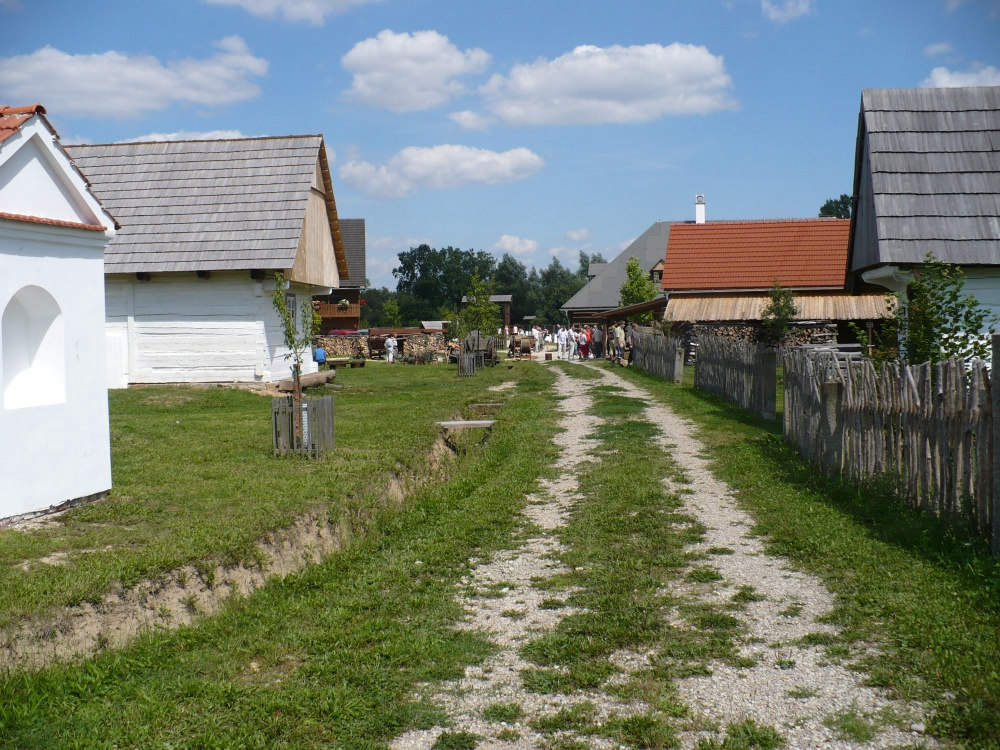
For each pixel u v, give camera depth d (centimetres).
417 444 1373
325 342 5450
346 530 940
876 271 1523
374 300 13300
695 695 511
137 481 1037
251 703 525
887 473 905
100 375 941
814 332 3456
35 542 749
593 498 1054
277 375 2494
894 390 890
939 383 791
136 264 2359
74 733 489
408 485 1190
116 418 1689
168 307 2416
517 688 542
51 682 538
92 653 589
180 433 1443
